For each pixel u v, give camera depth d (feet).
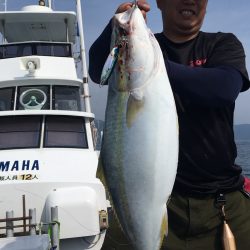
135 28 2.67
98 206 7.36
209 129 3.47
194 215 3.72
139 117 2.64
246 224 3.80
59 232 6.73
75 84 10.69
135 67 2.63
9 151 8.86
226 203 3.74
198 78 2.83
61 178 7.90
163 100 2.64
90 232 7.00
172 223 3.82
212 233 3.78
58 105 10.48
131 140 2.67
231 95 2.89
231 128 3.58
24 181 7.49
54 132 9.32
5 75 10.53
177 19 3.39
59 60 10.94
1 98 10.55
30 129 9.27
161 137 2.63
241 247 3.81
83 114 9.55
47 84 10.59
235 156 3.73
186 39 3.49
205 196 3.71
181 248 3.80
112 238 4.04
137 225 2.72
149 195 2.67
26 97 10.36
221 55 3.20
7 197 7.33
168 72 2.84
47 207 7.12
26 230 6.89
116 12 3.01
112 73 2.76
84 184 7.61
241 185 3.87
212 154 3.53
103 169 2.85
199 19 3.40
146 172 2.65
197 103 3.04
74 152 9.08
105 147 2.83
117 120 2.73
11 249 5.36
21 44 11.37
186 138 3.51
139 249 2.75
